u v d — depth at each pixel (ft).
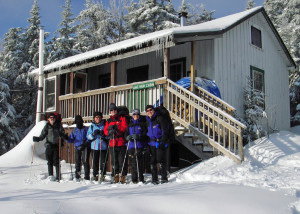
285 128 45.83
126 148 20.42
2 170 25.41
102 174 20.79
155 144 19.07
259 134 32.09
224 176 18.67
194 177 19.48
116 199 12.01
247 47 38.37
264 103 40.24
